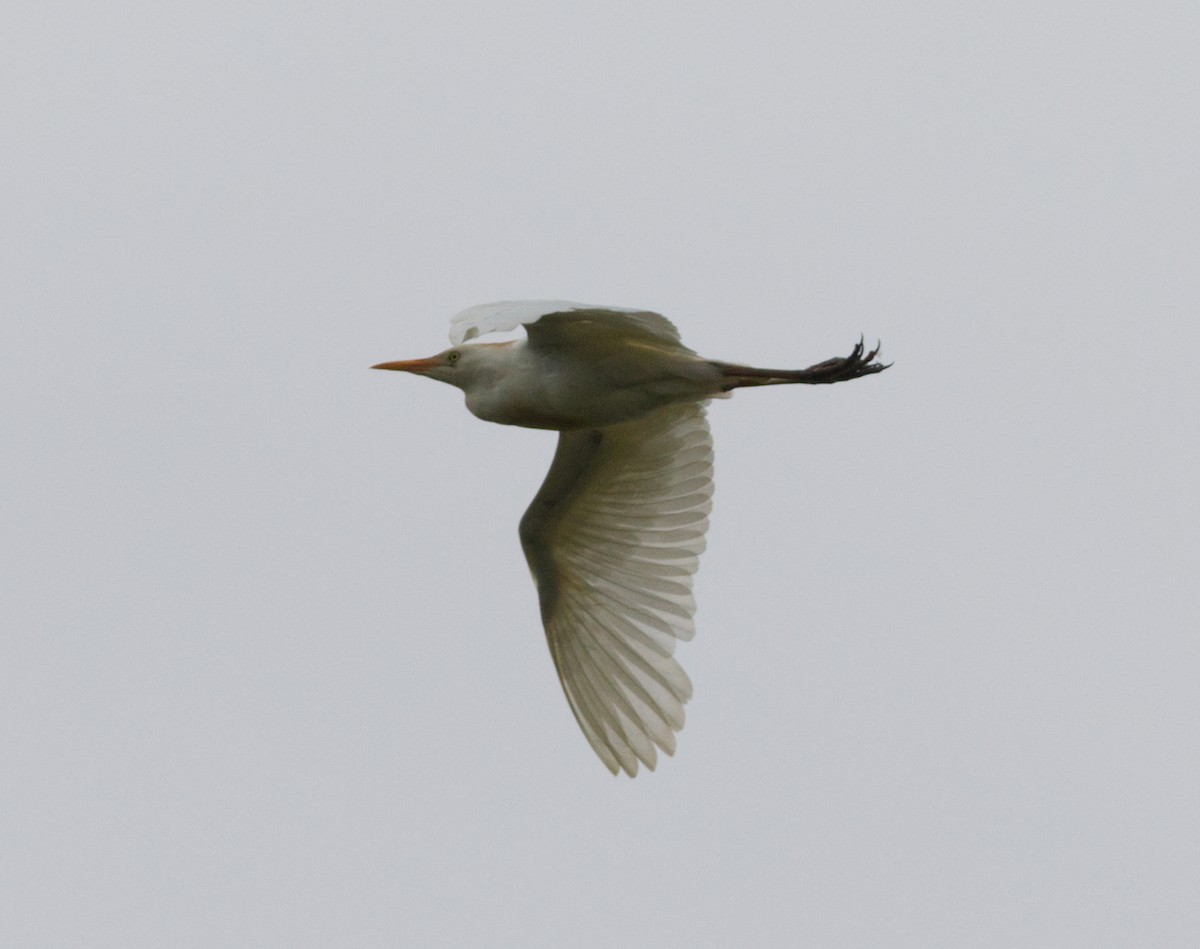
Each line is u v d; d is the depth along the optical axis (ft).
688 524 47.83
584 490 48.24
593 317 40.98
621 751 48.01
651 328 39.04
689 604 47.67
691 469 47.52
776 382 43.57
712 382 43.86
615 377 43.80
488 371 45.09
